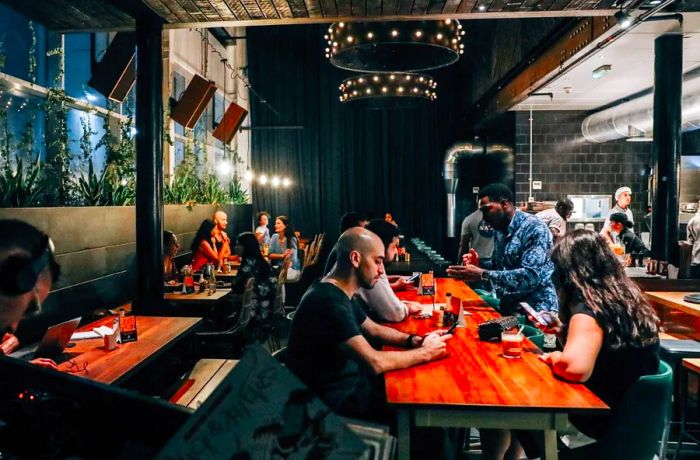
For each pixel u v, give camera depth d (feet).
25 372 2.32
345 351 7.22
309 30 43.88
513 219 12.08
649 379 6.62
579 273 7.16
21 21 16.99
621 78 24.79
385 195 44.88
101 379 7.68
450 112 44.47
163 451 1.91
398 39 17.67
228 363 12.84
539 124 34.50
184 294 17.33
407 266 21.40
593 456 6.81
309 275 32.94
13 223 2.67
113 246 17.08
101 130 21.54
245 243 16.81
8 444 2.31
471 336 9.11
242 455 2.02
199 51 34.60
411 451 7.88
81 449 2.25
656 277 15.79
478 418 6.20
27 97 17.54
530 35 24.04
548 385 6.64
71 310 14.48
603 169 34.27
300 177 44.42
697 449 10.94
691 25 16.17
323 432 2.15
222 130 31.45
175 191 25.90
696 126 24.32
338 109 44.34
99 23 15.26
